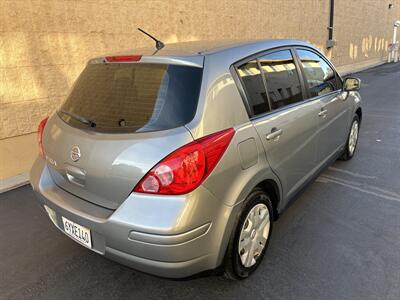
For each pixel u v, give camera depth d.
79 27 5.18
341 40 16.09
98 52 5.49
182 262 2.03
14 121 4.59
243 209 2.34
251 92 2.54
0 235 3.25
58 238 3.19
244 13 8.90
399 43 26.78
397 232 3.16
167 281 2.61
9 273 2.74
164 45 2.75
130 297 2.46
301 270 2.68
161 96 2.20
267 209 2.68
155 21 6.39
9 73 4.50
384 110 8.30
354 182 4.20
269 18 10.08
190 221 1.98
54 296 2.50
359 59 19.00
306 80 3.31
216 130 2.16
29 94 4.72
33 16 4.63
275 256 2.84
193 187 1.99
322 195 3.88
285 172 2.85
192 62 2.28
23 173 4.69
